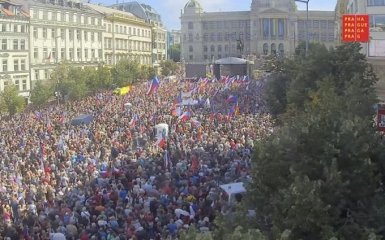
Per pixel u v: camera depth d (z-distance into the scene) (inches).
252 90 3011.8
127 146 1600.6
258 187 572.4
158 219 879.7
